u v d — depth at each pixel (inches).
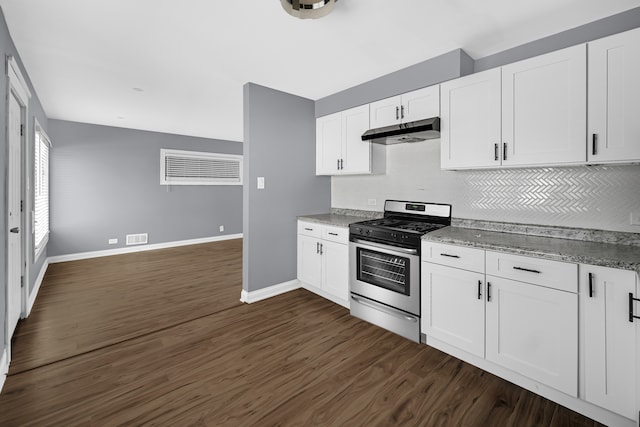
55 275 159.5
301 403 64.8
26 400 64.7
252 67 104.0
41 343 89.2
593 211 76.0
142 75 112.3
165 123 198.1
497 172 92.8
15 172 93.0
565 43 79.4
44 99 143.3
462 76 89.6
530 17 73.5
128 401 65.1
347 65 101.1
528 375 66.1
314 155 141.8
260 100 121.1
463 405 64.0
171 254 213.2
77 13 73.5
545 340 63.6
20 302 104.2
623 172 71.9
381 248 97.9
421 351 85.6
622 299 54.2
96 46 90.3
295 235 136.7
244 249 123.6
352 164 122.0
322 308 117.0
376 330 98.7
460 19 74.5
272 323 104.0
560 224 81.0
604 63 63.9
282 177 130.2
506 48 89.0
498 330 70.8
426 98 96.4
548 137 71.9
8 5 70.1
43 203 157.3
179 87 125.8
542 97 72.5
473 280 74.9
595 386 57.5
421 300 87.4
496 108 80.3
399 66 101.9
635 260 54.2
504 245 70.2
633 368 53.2
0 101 72.9
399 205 118.3
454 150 89.4
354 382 71.9
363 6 69.5
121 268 174.9
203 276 159.9
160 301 123.9
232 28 79.7
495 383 71.3
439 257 82.1
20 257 102.5
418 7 69.9
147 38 85.4
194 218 253.1
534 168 85.3
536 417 60.6
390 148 122.6
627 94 61.3
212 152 261.3
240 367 78.1
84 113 170.9
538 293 64.1
